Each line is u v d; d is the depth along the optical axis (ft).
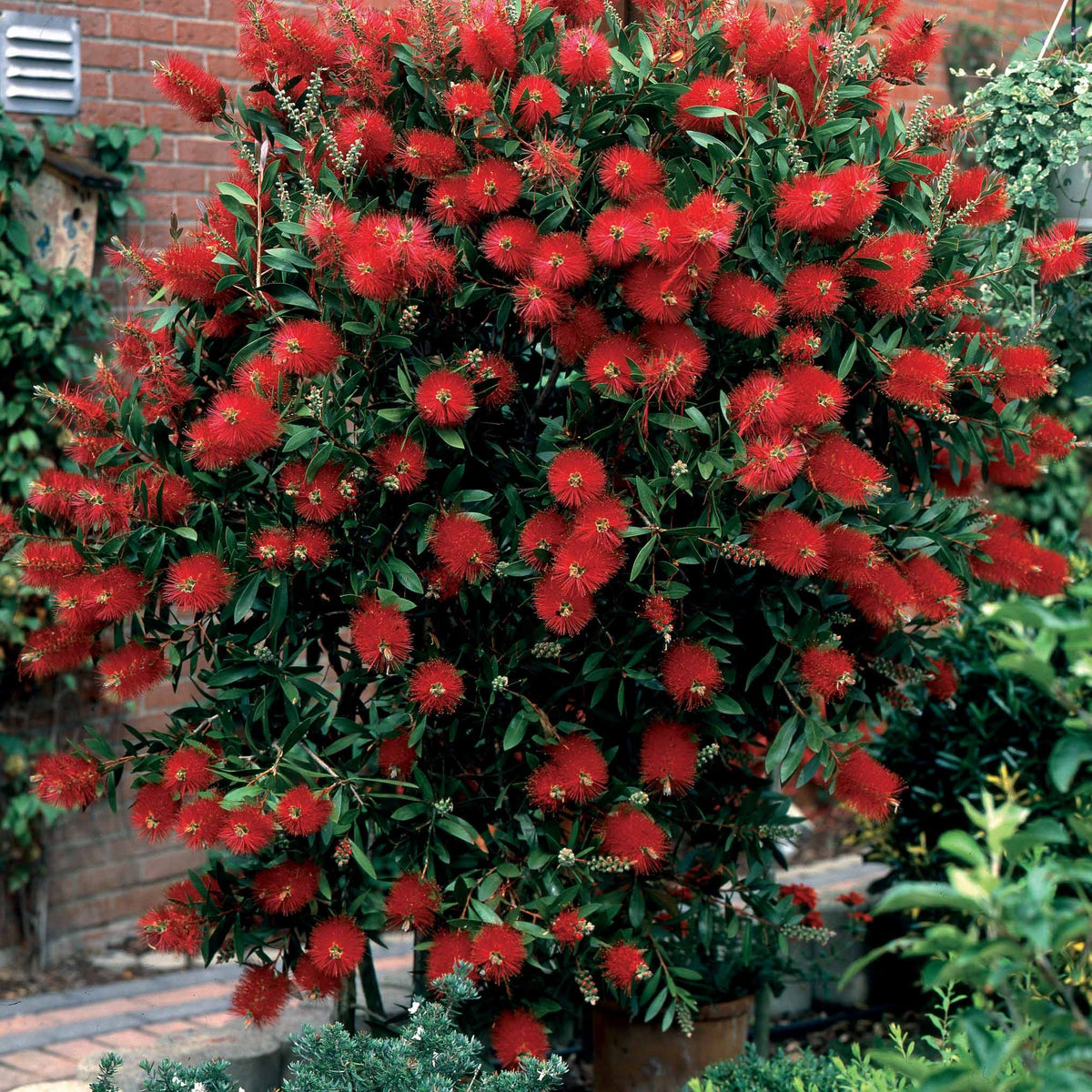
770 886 9.14
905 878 12.63
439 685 7.86
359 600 8.10
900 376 8.04
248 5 8.44
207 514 8.44
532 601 8.23
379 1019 9.32
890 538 8.57
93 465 8.41
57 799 8.30
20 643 13.29
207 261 8.27
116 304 14.19
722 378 8.30
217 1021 11.75
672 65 8.21
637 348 7.82
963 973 4.38
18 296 13.20
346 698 8.99
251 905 8.46
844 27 8.87
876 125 8.75
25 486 13.38
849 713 9.16
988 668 11.61
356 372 8.07
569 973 8.86
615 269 8.08
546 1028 8.51
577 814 8.48
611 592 8.38
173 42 14.16
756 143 8.00
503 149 8.05
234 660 8.23
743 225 8.07
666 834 8.55
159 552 7.98
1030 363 8.46
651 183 7.86
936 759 11.79
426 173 8.09
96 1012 12.14
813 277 7.70
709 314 7.92
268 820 7.46
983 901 4.07
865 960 4.31
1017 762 11.50
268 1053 9.96
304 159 8.27
